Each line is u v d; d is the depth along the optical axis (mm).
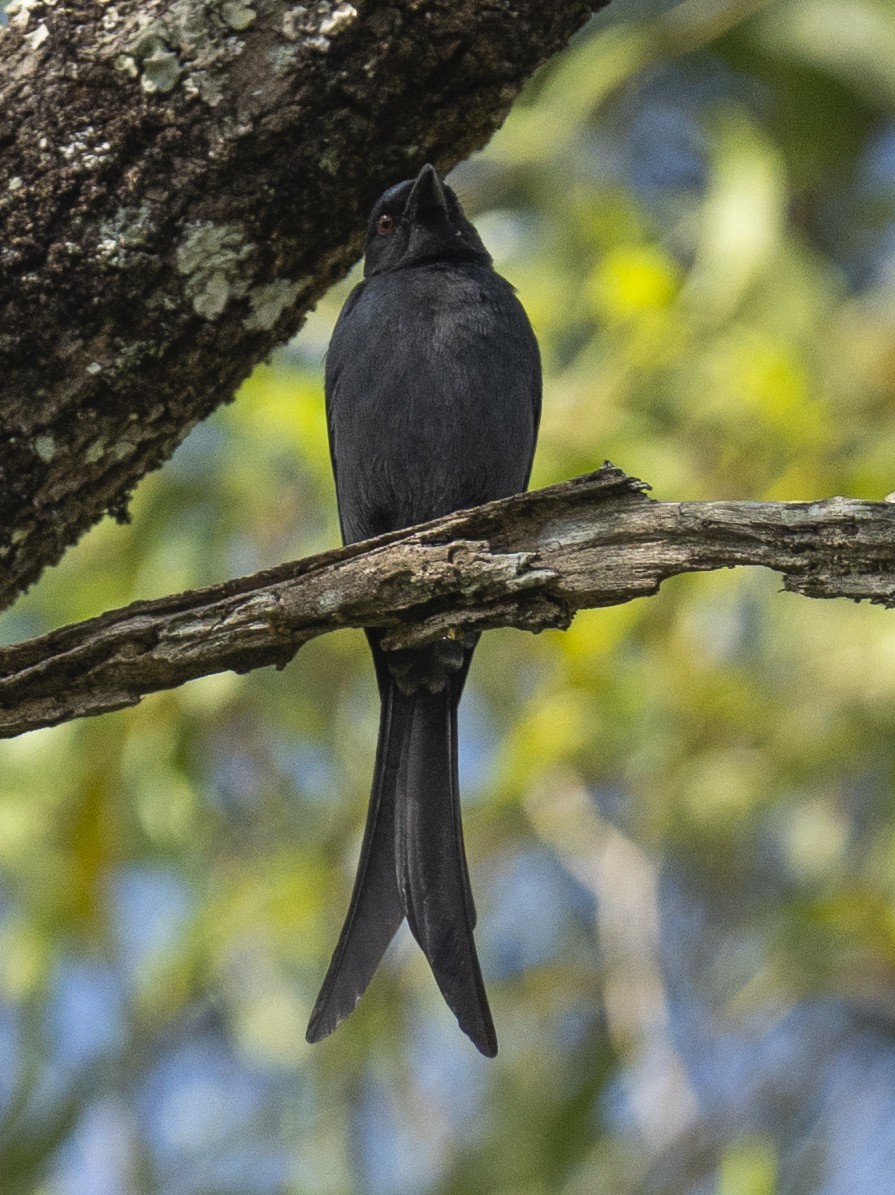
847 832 11516
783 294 11164
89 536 11477
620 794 12453
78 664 6000
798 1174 11297
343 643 11383
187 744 11305
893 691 10375
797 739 10602
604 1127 11422
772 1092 11625
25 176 6234
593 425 10516
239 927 11109
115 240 6277
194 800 11484
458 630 5934
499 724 12391
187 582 11367
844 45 12297
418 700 8281
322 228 6637
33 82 6270
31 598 11578
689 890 12805
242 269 6480
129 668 6012
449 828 8016
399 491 8844
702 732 10719
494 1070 12234
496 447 8758
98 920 10969
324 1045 12000
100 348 6359
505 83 6816
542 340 11422
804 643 10789
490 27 6676
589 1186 11430
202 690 11117
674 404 10727
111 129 6266
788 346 10758
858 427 10633
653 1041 11727
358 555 5902
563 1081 11891
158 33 6301
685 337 10539
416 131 6707
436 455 8703
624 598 5719
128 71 6273
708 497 10406
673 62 13930
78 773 11008
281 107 6402
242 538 11836
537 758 10508
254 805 12391
